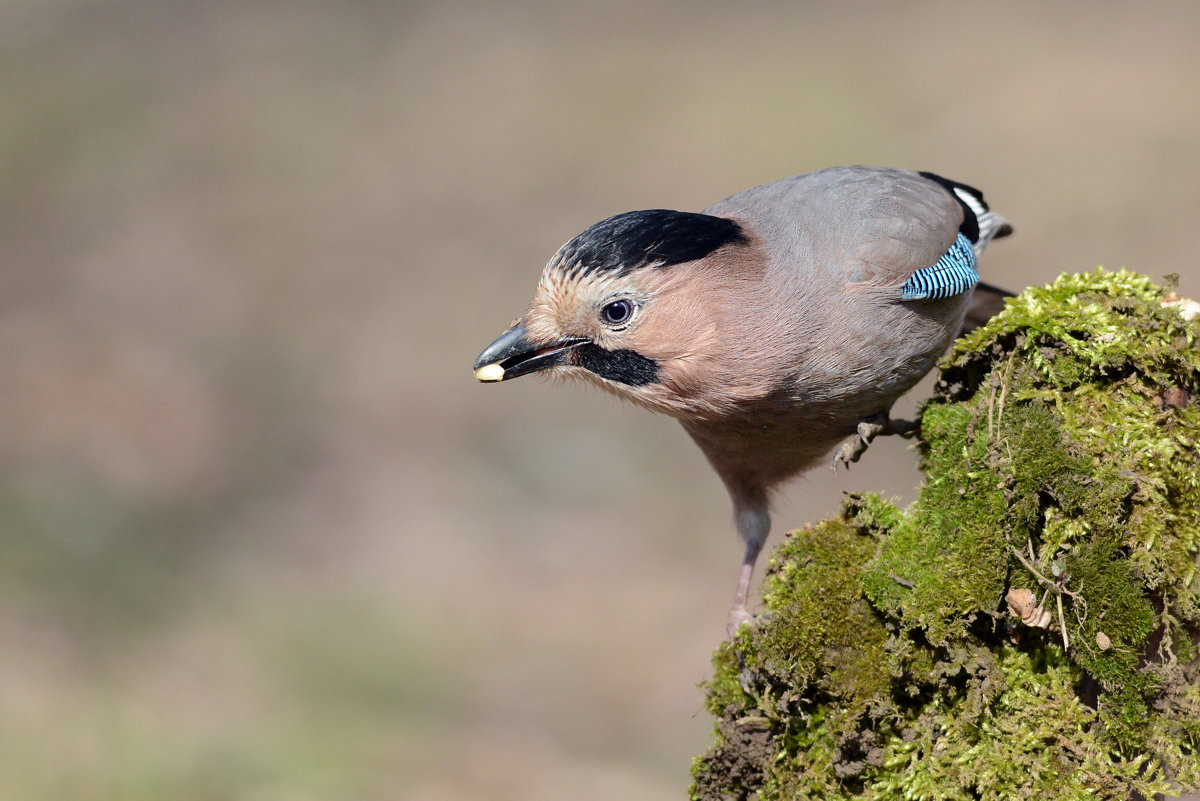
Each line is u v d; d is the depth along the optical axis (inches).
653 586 508.4
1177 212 625.3
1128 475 180.5
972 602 182.4
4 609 479.5
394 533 539.8
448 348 637.9
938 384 206.8
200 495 556.7
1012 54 800.9
